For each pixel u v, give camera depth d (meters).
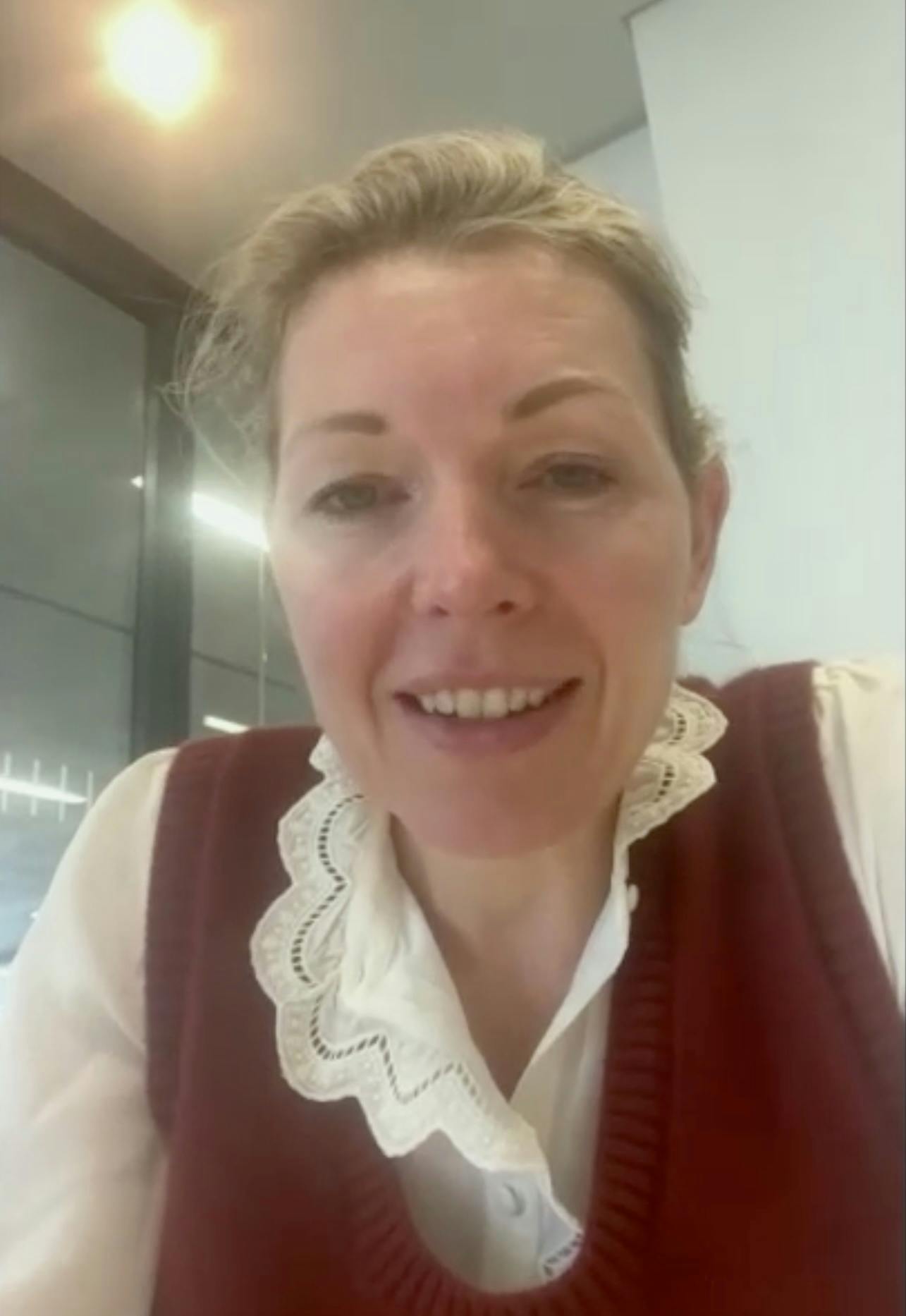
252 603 1.90
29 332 1.84
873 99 1.34
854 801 0.55
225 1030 0.58
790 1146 0.49
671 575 0.50
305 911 0.59
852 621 1.24
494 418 0.48
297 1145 0.55
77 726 1.81
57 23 1.52
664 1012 0.52
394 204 0.52
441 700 0.48
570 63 1.61
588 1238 0.48
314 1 1.50
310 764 0.66
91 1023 0.62
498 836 0.49
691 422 0.58
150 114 1.66
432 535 0.47
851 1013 0.50
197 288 0.76
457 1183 0.53
